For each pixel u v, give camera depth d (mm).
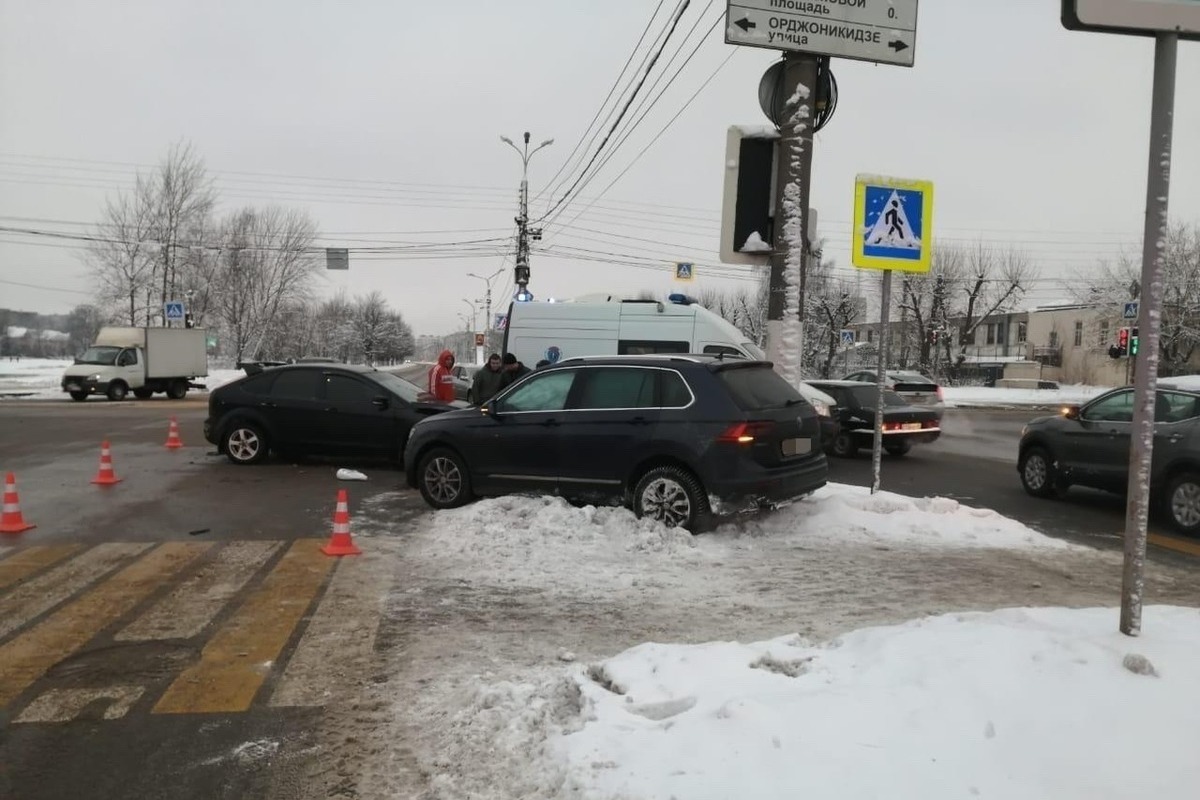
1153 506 9492
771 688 3725
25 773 3373
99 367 29312
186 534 7789
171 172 49000
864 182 8125
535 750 3387
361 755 3506
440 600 5703
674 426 7422
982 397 40250
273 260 57625
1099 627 4133
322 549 7137
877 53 8375
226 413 12422
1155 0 3709
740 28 8141
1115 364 55594
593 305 13867
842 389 15664
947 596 5805
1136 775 2857
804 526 7785
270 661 4578
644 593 5848
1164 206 3777
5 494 7891
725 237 8859
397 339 116500
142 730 3748
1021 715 3229
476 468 8484
